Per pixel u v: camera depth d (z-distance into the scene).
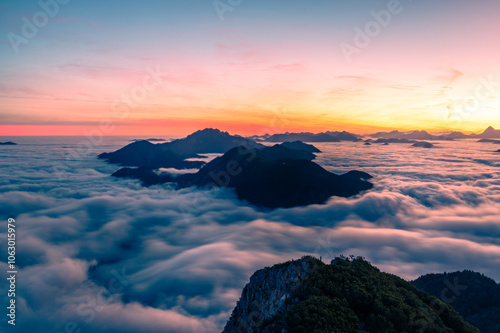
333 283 45.97
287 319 35.66
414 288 56.41
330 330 33.00
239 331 52.47
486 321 92.94
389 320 38.88
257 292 55.00
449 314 49.28
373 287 47.22
